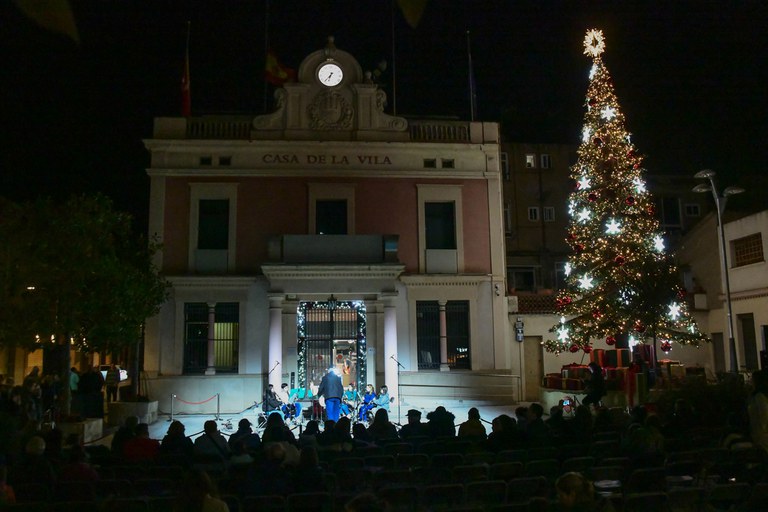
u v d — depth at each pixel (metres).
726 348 25.67
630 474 7.82
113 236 18.31
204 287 22.53
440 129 24.48
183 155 23.28
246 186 23.31
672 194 34.25
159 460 9.87
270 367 21.05
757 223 24.02
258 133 23.59
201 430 18.59
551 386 22.55
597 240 21.45
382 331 21.61
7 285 15.46
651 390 18.61
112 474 8.88
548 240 34.28
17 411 13.35
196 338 22.52
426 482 8.57
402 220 23.70
